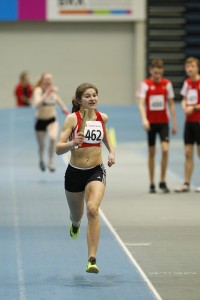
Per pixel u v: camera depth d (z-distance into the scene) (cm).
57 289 1291
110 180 2669
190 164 2403
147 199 2275
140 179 2691
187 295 1252
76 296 1247
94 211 1334
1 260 1511
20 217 1988
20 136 3962
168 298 1233
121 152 3447
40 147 2803
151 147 2380
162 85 2352
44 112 2761
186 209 2105
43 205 2169
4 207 2138
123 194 2369
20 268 1444
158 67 2344
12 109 4900
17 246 1641
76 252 1582
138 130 4184
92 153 1395
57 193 2383
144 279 1360
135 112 4897
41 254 1564
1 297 1241
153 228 1842
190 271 1420
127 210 2088
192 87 2364
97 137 1395
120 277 1374
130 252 1582
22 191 2427
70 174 1402
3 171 2908
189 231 1809
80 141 1345
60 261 1500
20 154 3403
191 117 2364
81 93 1391
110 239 1711
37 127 2783
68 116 1398
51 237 1736
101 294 1259
